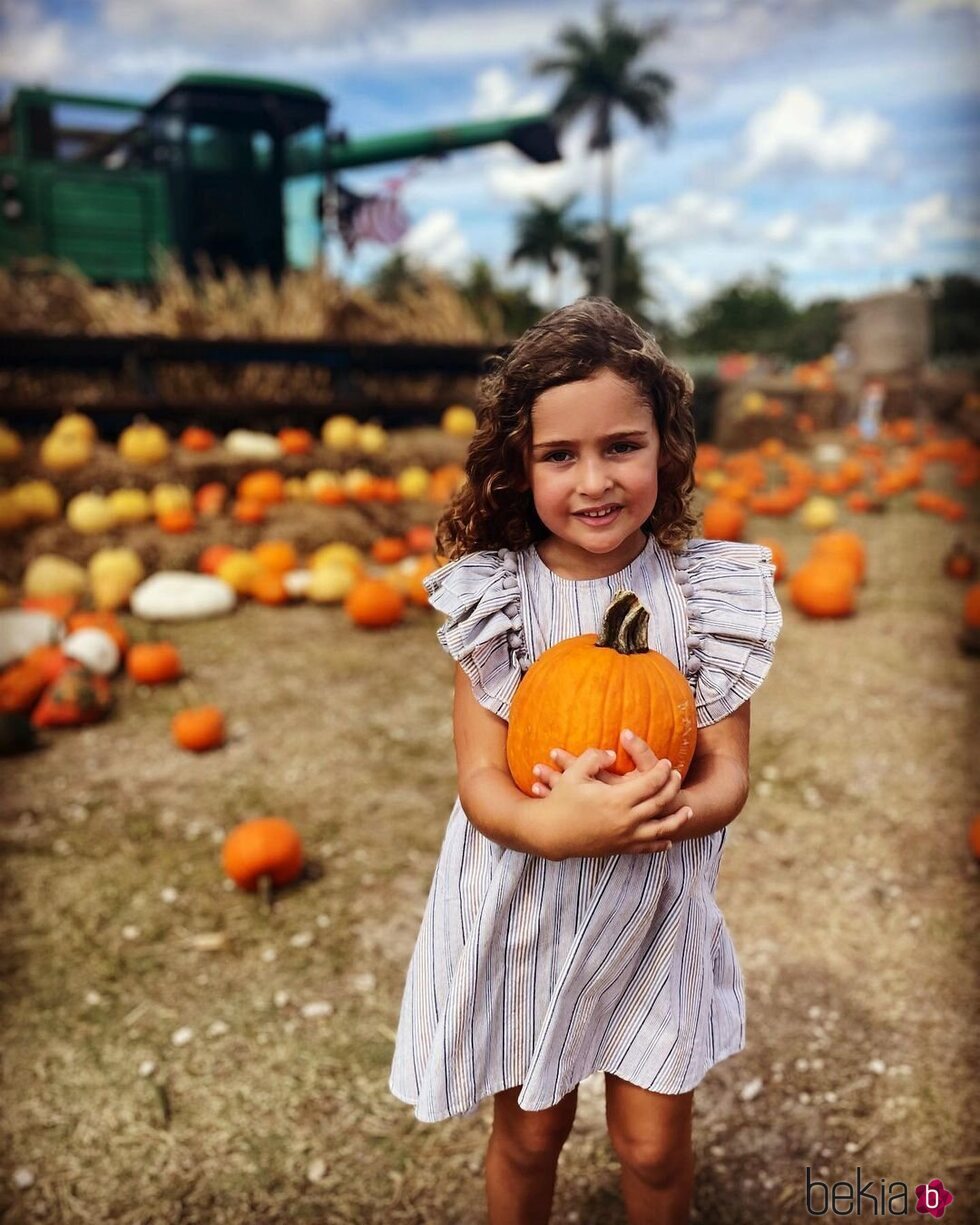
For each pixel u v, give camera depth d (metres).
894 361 18.91
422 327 11.23
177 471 8.23
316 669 5.64
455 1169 2.28
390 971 2.98
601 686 1.43
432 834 3.81
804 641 6.06
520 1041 1.63
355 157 10.74
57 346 8.80
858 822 3.82
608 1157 2.30
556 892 1.56
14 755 4.53
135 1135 2.37
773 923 3.17
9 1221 2.13
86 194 9.76
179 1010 2.81
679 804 1.45
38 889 3.43
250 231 9.77
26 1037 2.70
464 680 1.67
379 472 9.38
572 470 1.46
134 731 4.81
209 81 8.98
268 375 10.13
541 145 11.17
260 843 3.32
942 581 7.57
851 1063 2.56
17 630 5.57
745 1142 2.32
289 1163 2.29
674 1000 1.62
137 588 6.80
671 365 1.53
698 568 1.66
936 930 3.12
